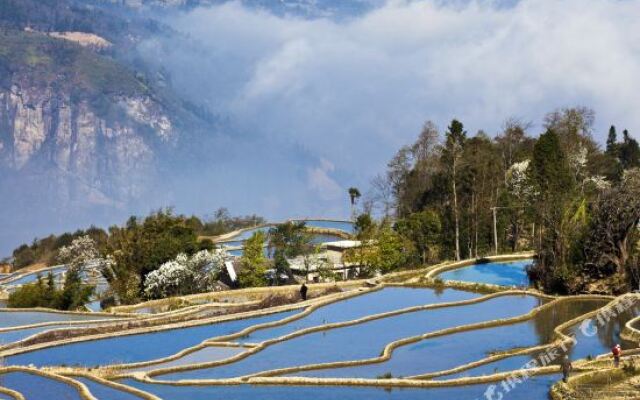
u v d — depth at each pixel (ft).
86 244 485.56
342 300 315.99
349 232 580.71
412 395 188.55
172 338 258.16
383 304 305.53
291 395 191.01
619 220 309.22
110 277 395.34
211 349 241.96
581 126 540.93
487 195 451.12
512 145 549.95
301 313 289.94
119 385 199.52
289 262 404.16
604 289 307.78
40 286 346.13
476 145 500.74
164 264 374.43
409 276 360.69
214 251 404.16
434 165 537.24
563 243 318.45
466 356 226.99
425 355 229.04
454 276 361.92
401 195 549.54
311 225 645.92
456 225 424.46
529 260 400.06
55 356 237.04
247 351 236.02
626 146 647.56
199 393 194.70
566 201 342.23
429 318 278.05
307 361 225.56
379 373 211.00
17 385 201.87
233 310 299.99
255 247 384.68
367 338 251.60
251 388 198.49
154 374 214.07
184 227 416.46
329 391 193.77
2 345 249.34
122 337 260.83
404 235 419.95
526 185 442.91
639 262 306.35
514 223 448.65
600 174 534.78
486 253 432.66
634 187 321.11
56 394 194.08
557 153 438.81
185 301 338.54
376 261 393.70
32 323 295.28
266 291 355.97
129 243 395.55
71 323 285.23
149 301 345.92
